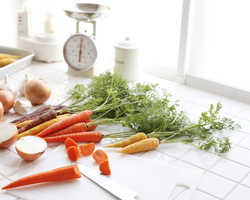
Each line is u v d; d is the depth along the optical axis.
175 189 0.91
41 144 1.04
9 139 1.04
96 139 1.12
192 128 1.18
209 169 1.00
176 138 1.19
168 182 0.93
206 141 1.10
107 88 1.35
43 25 1.87
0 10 2.00
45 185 0.90
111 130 1.23
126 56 1.64
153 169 0.98
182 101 1.50
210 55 1.59
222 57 1.55
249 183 0.94
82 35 1.62
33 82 1.35
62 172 0.89
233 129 1.25
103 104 1.27
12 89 1.43
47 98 1.38
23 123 1.19
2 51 1.91
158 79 1.77
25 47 1.91
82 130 1.16
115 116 1.30
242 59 1.50
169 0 1.66
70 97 1.40
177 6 1.64
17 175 0.95
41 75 1.73
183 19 1.58
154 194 0.88
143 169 0.98
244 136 1.21
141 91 1.34
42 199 0.84
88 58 1.66
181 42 1.63
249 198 0.88
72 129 1.15
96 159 1.00
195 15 1.56
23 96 1.49
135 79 1.72
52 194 0.86
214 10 1.50
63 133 1.14
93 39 1.63
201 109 1.42
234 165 1.03
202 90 1.64
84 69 1.69
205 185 0.93
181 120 1.19
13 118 1.28
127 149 1.05
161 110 1.18
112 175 0.95
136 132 1.18
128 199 0.84
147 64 1.86
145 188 0.90
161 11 1.70
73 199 0.85
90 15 1.52
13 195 0.86
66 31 2.08
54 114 1.19
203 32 1.57
